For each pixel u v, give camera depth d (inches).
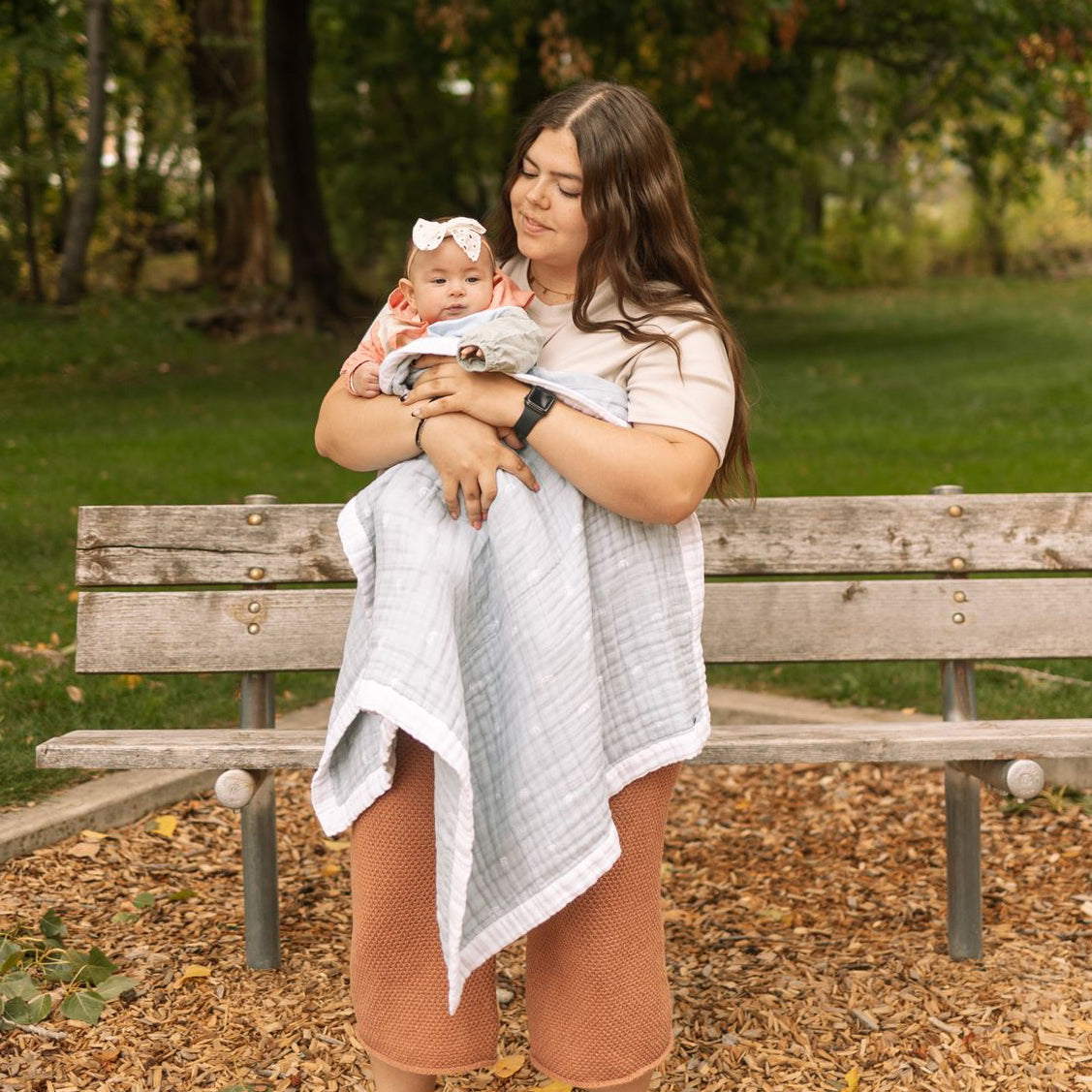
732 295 1016.2
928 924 126.1
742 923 127.5
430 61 778.8
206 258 988.6
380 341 83.0
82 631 122.5
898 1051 102.1
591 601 77.6
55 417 491.2
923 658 127.3
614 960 79.6
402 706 72.6
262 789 113.4
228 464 375.9
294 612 123.3
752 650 126.3
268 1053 100.8
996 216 1263.5
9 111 841.5
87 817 138.3
